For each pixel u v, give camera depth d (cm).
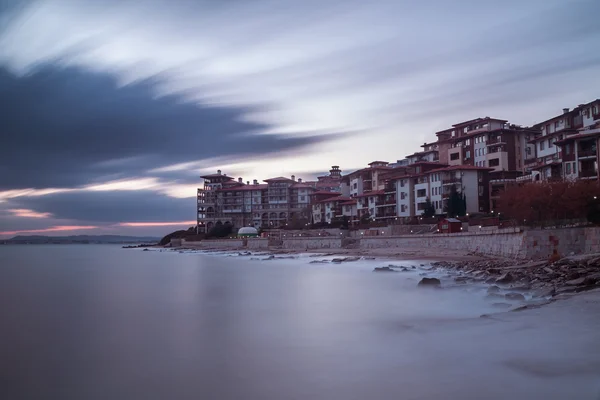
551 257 4712
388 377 1546
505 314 2303
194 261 10294
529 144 11731
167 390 1496
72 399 1428
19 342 2202
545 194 6519
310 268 6900
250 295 3947
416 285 3988
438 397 1328
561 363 1509
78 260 12025
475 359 1622
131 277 6172
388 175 13950
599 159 7931
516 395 1307
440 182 11256
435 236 8638
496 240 6556
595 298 2400
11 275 6712
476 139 12081
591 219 5547
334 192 17888
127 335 2347
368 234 11775
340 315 2842
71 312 3133
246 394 1438
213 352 1967
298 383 1525
